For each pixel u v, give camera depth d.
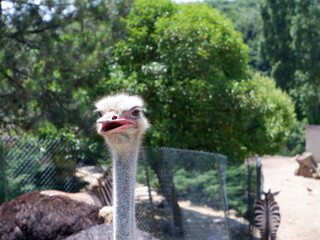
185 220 7.62
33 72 8.30
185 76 9.77
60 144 6.94
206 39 10.02
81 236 4.01
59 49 8.26
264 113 10.34
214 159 7.50
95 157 7.28
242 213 8.80
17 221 4.88
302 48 32.03
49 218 4.86
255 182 10.12
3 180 6.38
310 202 11.79
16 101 8.23
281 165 20.59
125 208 2.93
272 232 8.54
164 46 9.64
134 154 3.03
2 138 6.74
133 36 10.08
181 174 7.69
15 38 8.38
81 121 8.46
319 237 8.87
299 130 31.27
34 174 6.65
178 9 10.77
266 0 35.97
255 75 13.39
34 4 8.50
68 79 8.52
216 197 7.49
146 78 9.51
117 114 2.88
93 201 6.21
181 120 9.82
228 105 9.61
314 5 30.30
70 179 6.96
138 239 3.79
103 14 9.24
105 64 9.58
